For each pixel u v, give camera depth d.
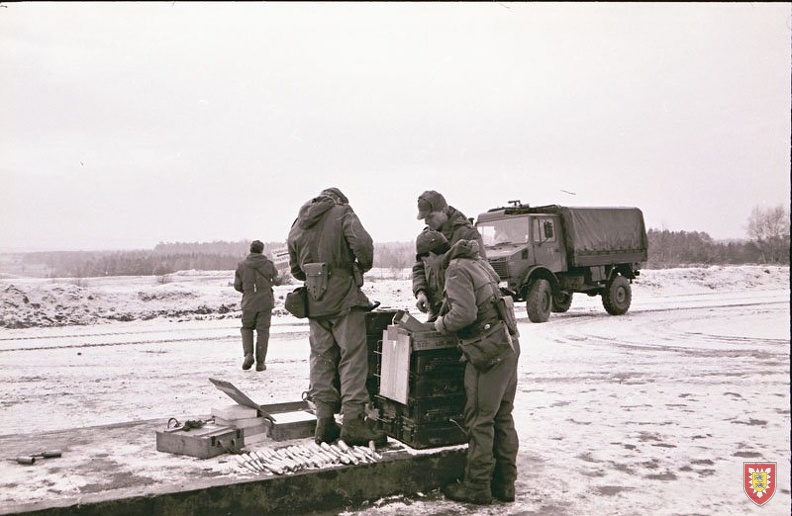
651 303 22.48
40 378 8.93
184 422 4.85
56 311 18.31
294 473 3.61
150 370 9.50
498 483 3.85
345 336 4.18
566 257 16.28
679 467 4.47
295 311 4.18
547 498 3.87
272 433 4.47
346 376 4.18
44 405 7.09
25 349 12.25
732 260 56.53
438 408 4.09
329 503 3.66
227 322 17.89
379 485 3.80
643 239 18.75
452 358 4.14
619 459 4.67
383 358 4.46
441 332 3.80
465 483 3.82
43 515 3.10
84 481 3.55
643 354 10.44
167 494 3.31
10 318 17.14
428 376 4.08
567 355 10.35
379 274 36.59
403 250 44.62
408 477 3.89
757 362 9.53
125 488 3.39
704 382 7.94
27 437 4.66
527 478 4.25
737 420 5.90
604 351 10.80
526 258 15.27
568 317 17.17
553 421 5.90
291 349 11.75
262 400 7.00
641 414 6.18
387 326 4.47
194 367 9.77
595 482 4.16
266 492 3.52
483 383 3.76
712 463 4.55
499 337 3.72
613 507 3.71
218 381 4.45
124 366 9.91
